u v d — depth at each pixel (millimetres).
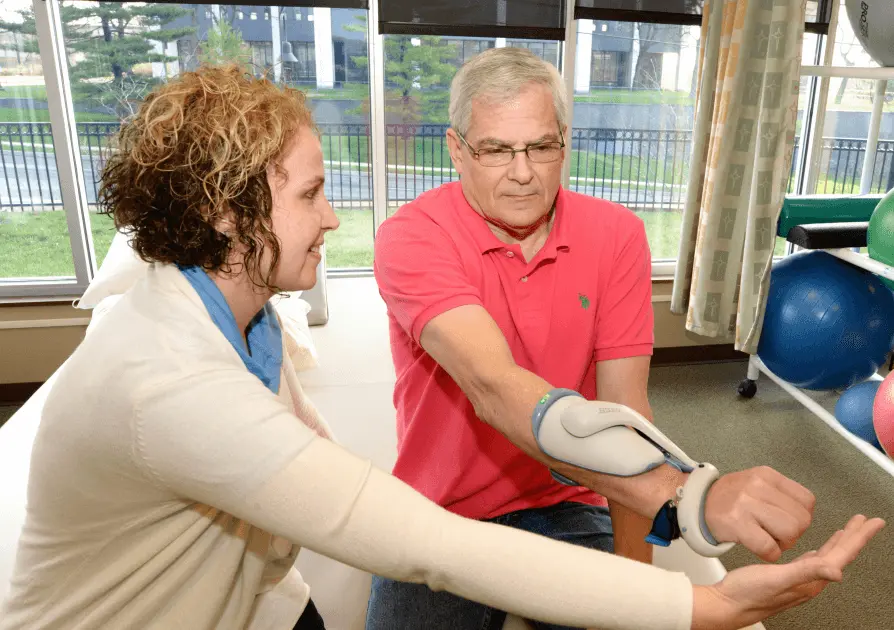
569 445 711
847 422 2527
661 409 3105
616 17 3168
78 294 3205
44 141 3080
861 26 2629
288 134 707
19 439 1722
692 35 3379
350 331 2598
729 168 2908
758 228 2730
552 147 1027
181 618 781
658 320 3533
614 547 1148
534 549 609
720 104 2850
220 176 666
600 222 1173
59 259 3236
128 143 700
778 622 1884
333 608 1268
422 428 1203
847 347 2543
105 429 630
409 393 1228
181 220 686
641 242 1203
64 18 2965
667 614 592
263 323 875
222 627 861
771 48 2602
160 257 712
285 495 596
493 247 1097
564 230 1131
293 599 1043
